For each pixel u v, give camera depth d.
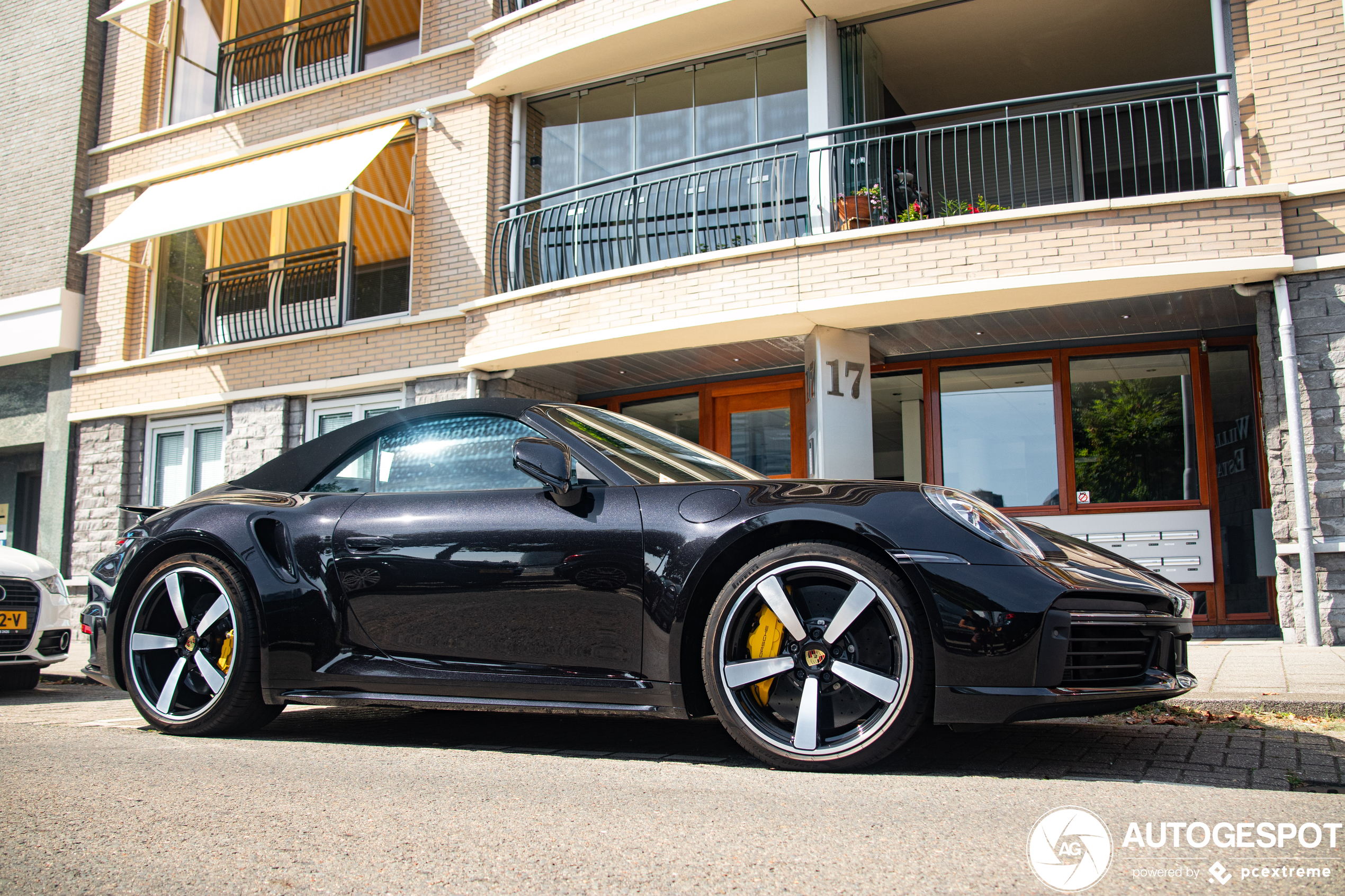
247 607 3.20
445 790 2.35
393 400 10.05
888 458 8.96
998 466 8.59
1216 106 7.49
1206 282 6.75
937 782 2.40
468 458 3.22
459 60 10.23
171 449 11.60
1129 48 8.93
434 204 10.12
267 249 11.43
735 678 2.61
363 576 3.07
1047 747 2.96
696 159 8.10
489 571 2.90
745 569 2.63
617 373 9.66
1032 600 2.41
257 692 3.20
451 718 3.77
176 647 3.38
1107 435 8.31
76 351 12.34
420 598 2.98
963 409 8.76
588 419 3.30
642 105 9.45
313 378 10.48
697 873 1.67
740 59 9.02
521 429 3.20
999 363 8.69
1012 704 2.37
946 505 2.61
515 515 2.95
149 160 12.21
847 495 2.67
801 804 2.16
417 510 3.11
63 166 12.68
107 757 2.87
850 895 1.55
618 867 1.71
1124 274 6.67
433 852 1.81
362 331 10.21
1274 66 6.85
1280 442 6.64
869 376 8.05
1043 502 8.42
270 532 3.26
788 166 8.62
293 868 1.73
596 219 9.49
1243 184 6.88
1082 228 6.82
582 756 2.87
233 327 11.39
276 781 2.48
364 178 10.74
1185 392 8.13
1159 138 8.97
